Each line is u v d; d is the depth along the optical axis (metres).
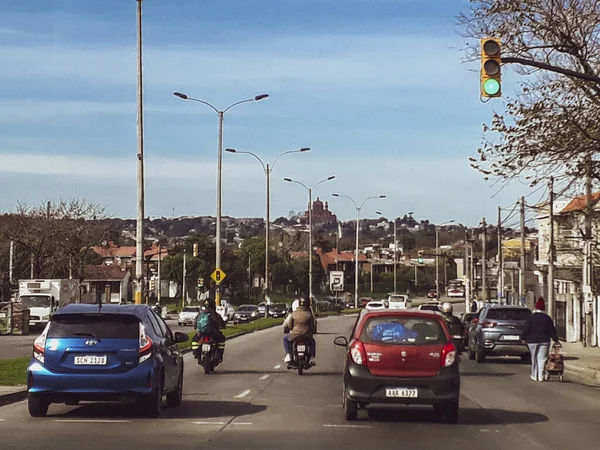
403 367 13.11
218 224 49.00
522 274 49.84
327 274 123.44
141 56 32.09
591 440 11.96
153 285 85.94
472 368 26.27
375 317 13.52
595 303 35.75
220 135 48.72
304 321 22.39
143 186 32.09
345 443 11.41
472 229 87.19
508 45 22.69
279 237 130.62
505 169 23.25
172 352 14.74
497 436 12.27
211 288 97.50
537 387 20.14
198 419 13.52
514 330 27.89
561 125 22.48
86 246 71.06
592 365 27.17
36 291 52.69
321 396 17.14
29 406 13.40
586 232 37.16
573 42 22.38
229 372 22.97
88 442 11.20
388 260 161.38
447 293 135.00
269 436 11.87
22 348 33.59
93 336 13.16
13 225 69.12
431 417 14.22
